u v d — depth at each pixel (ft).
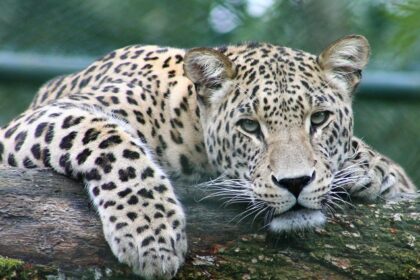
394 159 58.44
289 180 33.60
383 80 56.18
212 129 37.14
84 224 31.89
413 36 38.32
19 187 32.73
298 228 33.65
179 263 31.35
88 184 32.89
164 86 39.11
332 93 36.60
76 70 56.29
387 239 33.99
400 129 58.34
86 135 33.94
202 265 32.35
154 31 60.39
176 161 38.19
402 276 33.40
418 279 33.45
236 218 33.96
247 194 34.91
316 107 35.73
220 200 34.40
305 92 35.78
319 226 33.96
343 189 35.76
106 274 31.07
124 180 32.40
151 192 32.14
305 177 33.68
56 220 31.89
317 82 36.42
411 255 33.73
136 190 32.12
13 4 58.34
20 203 32.17
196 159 38.27
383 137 58.34
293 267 33.09
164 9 60.64
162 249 30.89
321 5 59.06
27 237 31.37
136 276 31.09
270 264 32.99
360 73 37.91
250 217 34.09
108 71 41.19
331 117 36.04
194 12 60.95
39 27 58.59
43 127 35.06
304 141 35.01
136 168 32.68
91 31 59.16
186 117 38.27
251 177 35.04
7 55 55.72
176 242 31.35
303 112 35.53
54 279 30.81
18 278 30.63
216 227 33.58
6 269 30.60
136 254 30.86
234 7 60.39
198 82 37.40
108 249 31.40
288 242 33.50
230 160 36.42
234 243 33.19
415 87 56.18
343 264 33.35
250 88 36.11
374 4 58.08
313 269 33.19
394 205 35.27
